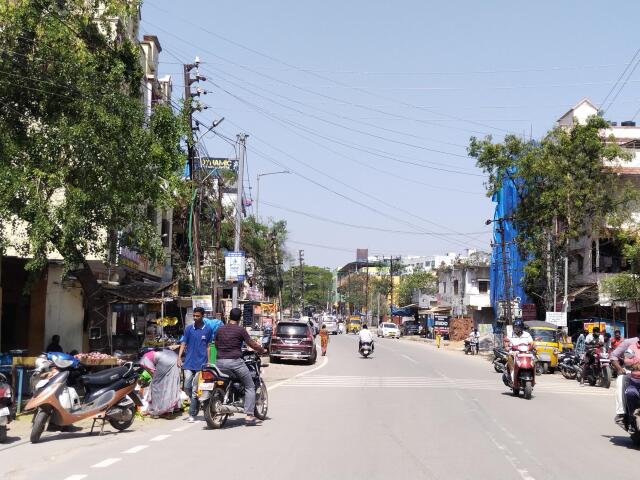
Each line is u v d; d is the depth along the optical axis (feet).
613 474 26.71
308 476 25.11
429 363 102.89
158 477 24.70
